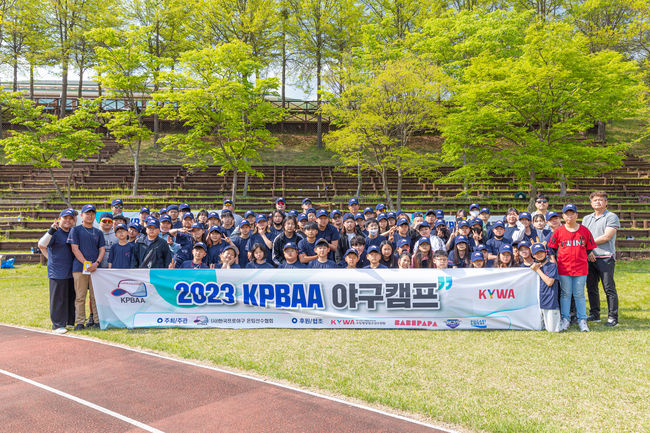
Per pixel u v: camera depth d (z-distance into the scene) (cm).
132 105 2245
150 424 354
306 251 731
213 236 757
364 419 359
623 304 820
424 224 752
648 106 2300
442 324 649
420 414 369
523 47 1497
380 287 657
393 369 473
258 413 372
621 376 443
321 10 2955
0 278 1255
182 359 526
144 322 691
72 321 727
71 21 2917
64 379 460
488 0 2700
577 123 1642
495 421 346
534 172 1641
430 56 2195
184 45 2962
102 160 2861
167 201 2203
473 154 1795
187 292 688
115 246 734
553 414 361
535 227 747
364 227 903
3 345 594
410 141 3541
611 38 2833
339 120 2025
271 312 675
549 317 627
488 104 1584
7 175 2467
